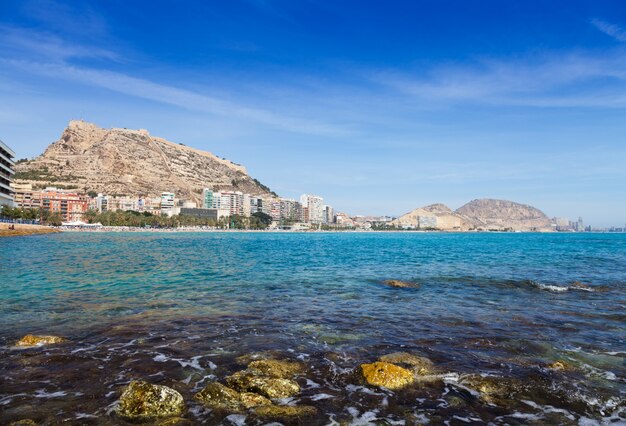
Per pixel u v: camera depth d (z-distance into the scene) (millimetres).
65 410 8805
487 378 10711
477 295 23781
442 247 87875
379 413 8969
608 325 16672
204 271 35781
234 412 8859
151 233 199750
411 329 15883
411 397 9727
